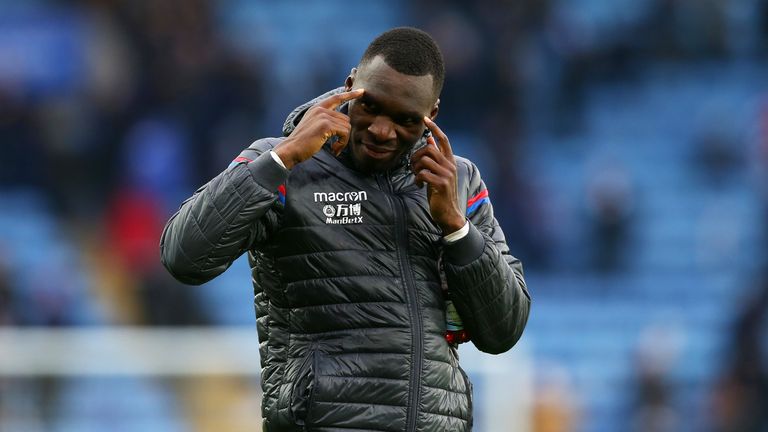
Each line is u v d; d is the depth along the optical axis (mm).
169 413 27750
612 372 43562
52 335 27781
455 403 11641
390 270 11438
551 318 44750
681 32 55844
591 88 54500
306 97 48844
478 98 47844
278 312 11797
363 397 11188
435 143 11734
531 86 51469
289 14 57656
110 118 46094
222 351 27953
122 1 48469
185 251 11070
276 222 11484
